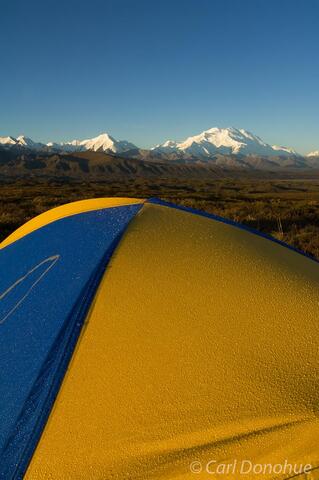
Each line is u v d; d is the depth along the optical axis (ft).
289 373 10.36
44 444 9.17
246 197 131.34
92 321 11.39
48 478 8.77
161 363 10.44
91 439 9.20
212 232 15.39
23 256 15.60
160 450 9.10
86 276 12.78
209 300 12.26
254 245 15.72
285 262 15.43
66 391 9.92
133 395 9.82
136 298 12.03
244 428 9.32
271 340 11.23
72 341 10.91
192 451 9.10
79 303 11.87
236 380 10.13
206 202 88.79
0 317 13.04
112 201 17.24
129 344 10.85
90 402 9.71
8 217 60.34
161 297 12.17
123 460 8.96
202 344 10.95
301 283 13.75
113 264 13.09
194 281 12.82
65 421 9.45
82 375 10.20
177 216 15.98
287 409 9.59
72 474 8.80
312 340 11.35
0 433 9.50
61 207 18.47
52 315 11.82
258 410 9.57
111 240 14.14
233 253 14.53
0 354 11.51
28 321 12.07
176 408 9.61
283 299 12.72
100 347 10.77
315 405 9.67
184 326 11.38
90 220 15.64
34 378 10.29
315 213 66.13
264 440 9.22
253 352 10.83
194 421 9.43
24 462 8.97
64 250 14.48
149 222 15.16
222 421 9.42
